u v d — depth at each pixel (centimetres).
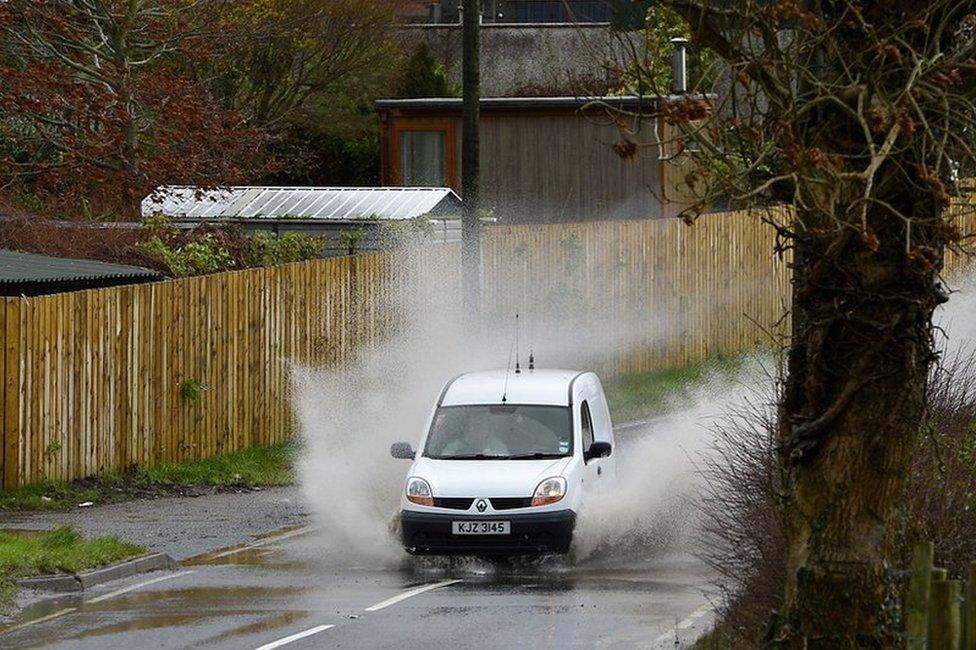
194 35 8725
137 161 8081
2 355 5097
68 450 5366
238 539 4691
